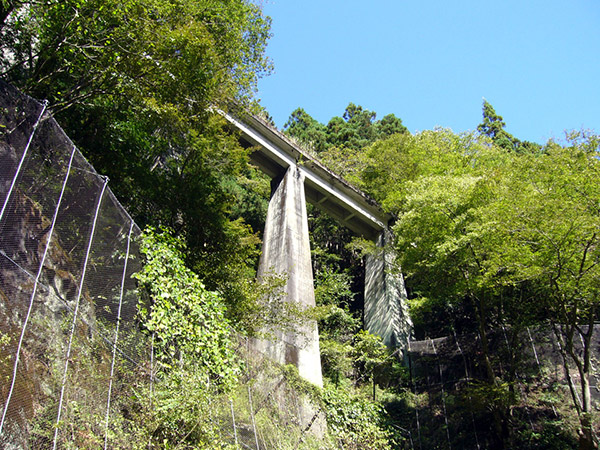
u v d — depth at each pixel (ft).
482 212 52.19
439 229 58.59
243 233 57.11
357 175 106.32
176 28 37.81
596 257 43.27
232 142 53.21
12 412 15.30
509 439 50.65
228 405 28.43
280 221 83.10
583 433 42.45
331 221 116.67
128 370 22.65
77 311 20.21
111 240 24.47
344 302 102.63
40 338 17.52
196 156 50.55
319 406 41.11
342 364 68.90
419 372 67.00
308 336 61.36
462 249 54.60
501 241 50.49
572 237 43.11
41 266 18.26
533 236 46.37
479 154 84.89
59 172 20.74
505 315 64.95
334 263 113.19
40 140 19.76
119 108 42.34
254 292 50.11
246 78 55.36
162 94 38.29
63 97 37.22
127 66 34.88
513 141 138.92
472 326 77.71
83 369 19.47
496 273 51.19
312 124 161.89
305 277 75.92
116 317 23.22
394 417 60.44
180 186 47.96
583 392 43.80
